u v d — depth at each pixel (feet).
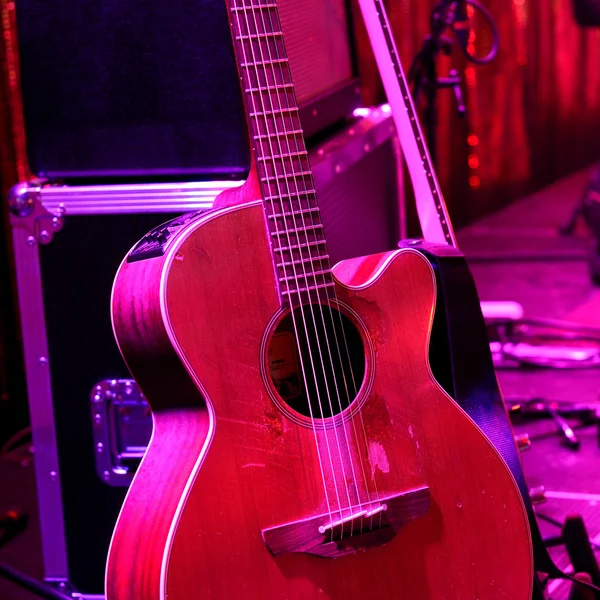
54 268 5.29
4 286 8.79
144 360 4.01
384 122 6.89
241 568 3.87
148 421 5.38
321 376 4.26
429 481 4.21
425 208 5.41
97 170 5.20
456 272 4.67
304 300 4.09
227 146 4.99
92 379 5.38
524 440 5.13
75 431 5.46
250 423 3.93
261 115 4.21
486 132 13.97
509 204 14.89
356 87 6.90
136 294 3.95
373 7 5.46
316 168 5.63
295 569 3.95
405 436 4.19
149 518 3.88
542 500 5.00
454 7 6.95
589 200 11.08
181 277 3.87
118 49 4.98
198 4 4.84
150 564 3.82
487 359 4.72
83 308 5.31
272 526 3.92
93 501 5.54
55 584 5.68
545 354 9.34
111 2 4.92
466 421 4.30
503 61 13.97
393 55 5.44
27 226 5.25
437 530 4.21
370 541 4.05
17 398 8.96
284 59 4.28
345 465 4.06
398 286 4.30
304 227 4.12
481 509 4.28
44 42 5.07
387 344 4.24
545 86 15.06
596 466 7.21
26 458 8.16
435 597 4.19
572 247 12.81
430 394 4.27
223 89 4.92
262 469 3.93
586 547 4.95
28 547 6.63
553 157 15.70
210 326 3.90
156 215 5.12
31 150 5.26
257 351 3.97
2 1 8.27
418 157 5.41
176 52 4.92
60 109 5.15
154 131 5.06
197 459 3.85
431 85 7.27
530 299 10.98
